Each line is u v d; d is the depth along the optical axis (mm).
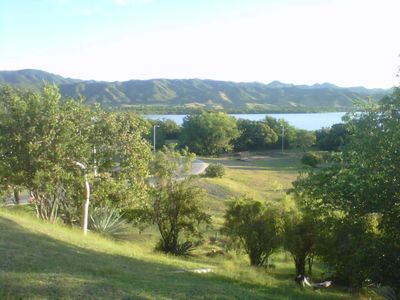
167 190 21297
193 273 12602
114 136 20625
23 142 17953
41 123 18219
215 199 39438
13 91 18922
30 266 8875
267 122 107000
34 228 13305
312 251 18328
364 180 12047
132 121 21562
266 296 11133
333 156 13977
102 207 21516
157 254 16953
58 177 18109
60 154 18219
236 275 14023
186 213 21188
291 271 20172
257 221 19562
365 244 12148
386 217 11875
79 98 20672
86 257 11070
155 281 9844
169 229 21234
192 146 95812
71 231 15938
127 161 20828
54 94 18812
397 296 13023
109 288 8406
